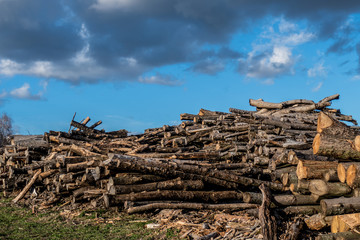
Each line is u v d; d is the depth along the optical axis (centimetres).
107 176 1056
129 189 963
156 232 823
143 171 977
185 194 982
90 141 1853
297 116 1672
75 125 1942
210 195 1002
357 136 660
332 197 760
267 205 780
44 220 1025
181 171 1006
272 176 1080
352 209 653
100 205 1095
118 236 817
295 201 813
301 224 734
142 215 985
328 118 689
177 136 1645
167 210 981
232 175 1037
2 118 4072
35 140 2025
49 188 1363
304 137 1237
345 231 651
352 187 666
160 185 980
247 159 1249
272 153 1182
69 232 876
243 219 863
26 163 1623
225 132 1500
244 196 941
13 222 1010
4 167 1789
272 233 710
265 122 1412
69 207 1159
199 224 833
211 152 1334
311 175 740
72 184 1181
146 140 1770
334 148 661
